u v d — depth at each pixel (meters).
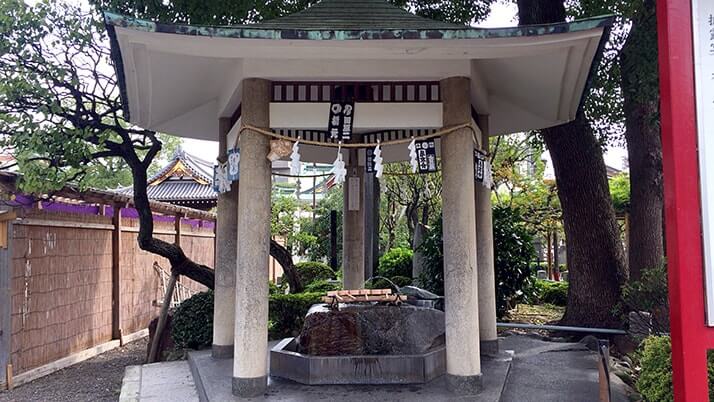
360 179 7.81
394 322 5.23
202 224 14.43
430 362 5.01
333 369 4.94
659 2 2.97
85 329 9.30
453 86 4.72
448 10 9.56
